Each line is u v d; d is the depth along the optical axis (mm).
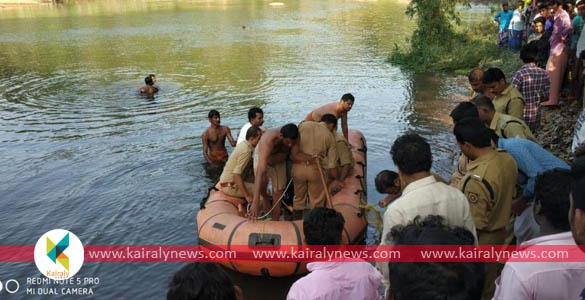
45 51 21781
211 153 8234
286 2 47125
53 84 15102
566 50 8586
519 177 4000
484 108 4520
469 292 1646
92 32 28062
